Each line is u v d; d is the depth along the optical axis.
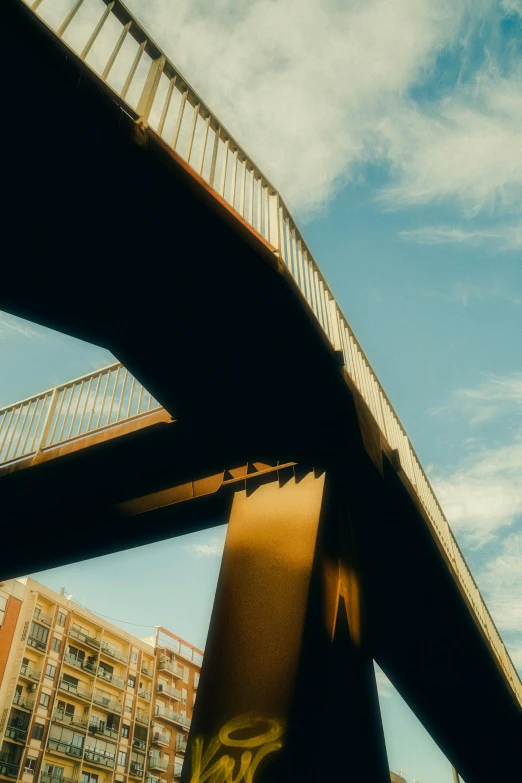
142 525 8.97
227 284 6.54
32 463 9.56
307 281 8.38
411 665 12.28
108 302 6.56
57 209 5.73
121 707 64.19
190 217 5.93
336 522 7.59
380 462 8.55
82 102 4.98
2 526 9.97
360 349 10.07
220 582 6.88
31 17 4.64
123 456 8.86
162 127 5.83
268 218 7.59
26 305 6.45
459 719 14.12
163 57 6.05
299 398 7.60
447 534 12.28
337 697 6.44
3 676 53.94
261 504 7.56
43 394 10.21
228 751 5.40
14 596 57.62
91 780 58.31
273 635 6.10
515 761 15.55
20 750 52.75
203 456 8.55
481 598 13.83
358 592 7.43
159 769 65.38
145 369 7.30
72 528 9.50
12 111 5.00
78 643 62.53
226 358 7.21
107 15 5.46
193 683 76.19
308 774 5.65
